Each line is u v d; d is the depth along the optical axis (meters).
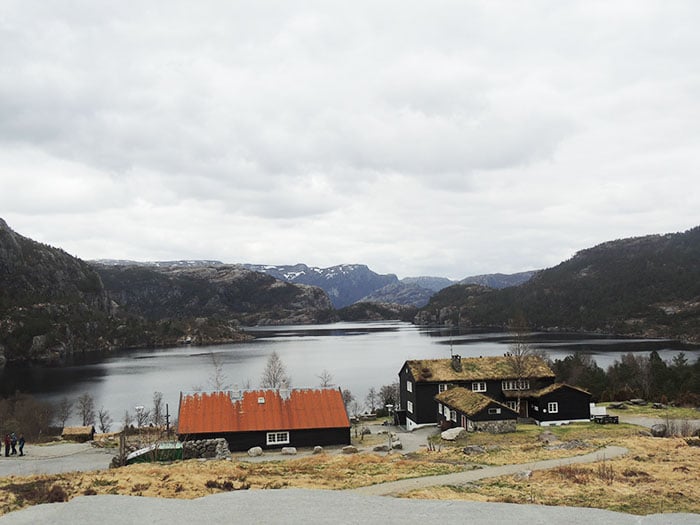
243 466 34.81
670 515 19.83
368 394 124.69
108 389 145.00
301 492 22.86
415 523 18.59
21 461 46.34
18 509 21.45
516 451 42.25
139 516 19.30
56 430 88.25
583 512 20.14
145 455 43.38
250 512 19.77
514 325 144.25
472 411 61.72
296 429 55.38
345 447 53.56
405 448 54.31
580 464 34.47
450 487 27.61
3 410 94.75
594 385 103.19
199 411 56.00
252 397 58.56
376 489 27.08
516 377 76.31
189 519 18.92
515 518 19.30
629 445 43.09
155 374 179.12
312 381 148.00
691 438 47.41
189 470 31.28
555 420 69.62
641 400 84.88
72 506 20.44
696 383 96.81
